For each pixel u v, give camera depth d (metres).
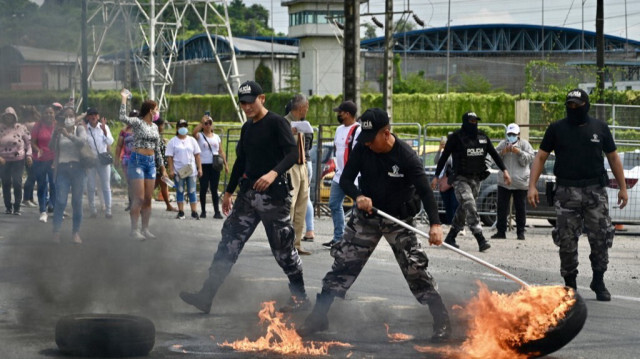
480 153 11.88
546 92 32.88
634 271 10.34
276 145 7.04
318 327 6.17
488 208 15.86
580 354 5.80
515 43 119.12
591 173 8.09
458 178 12.04
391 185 6.07
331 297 6.21
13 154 15.17
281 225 7.02
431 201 6.01
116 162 16.06
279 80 95.56
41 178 14.05
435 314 6.04
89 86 14.55
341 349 5.73
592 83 40.94
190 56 102.12
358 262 6.21
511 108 63.12
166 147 16.06
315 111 66.31
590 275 9.95
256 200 6.97
